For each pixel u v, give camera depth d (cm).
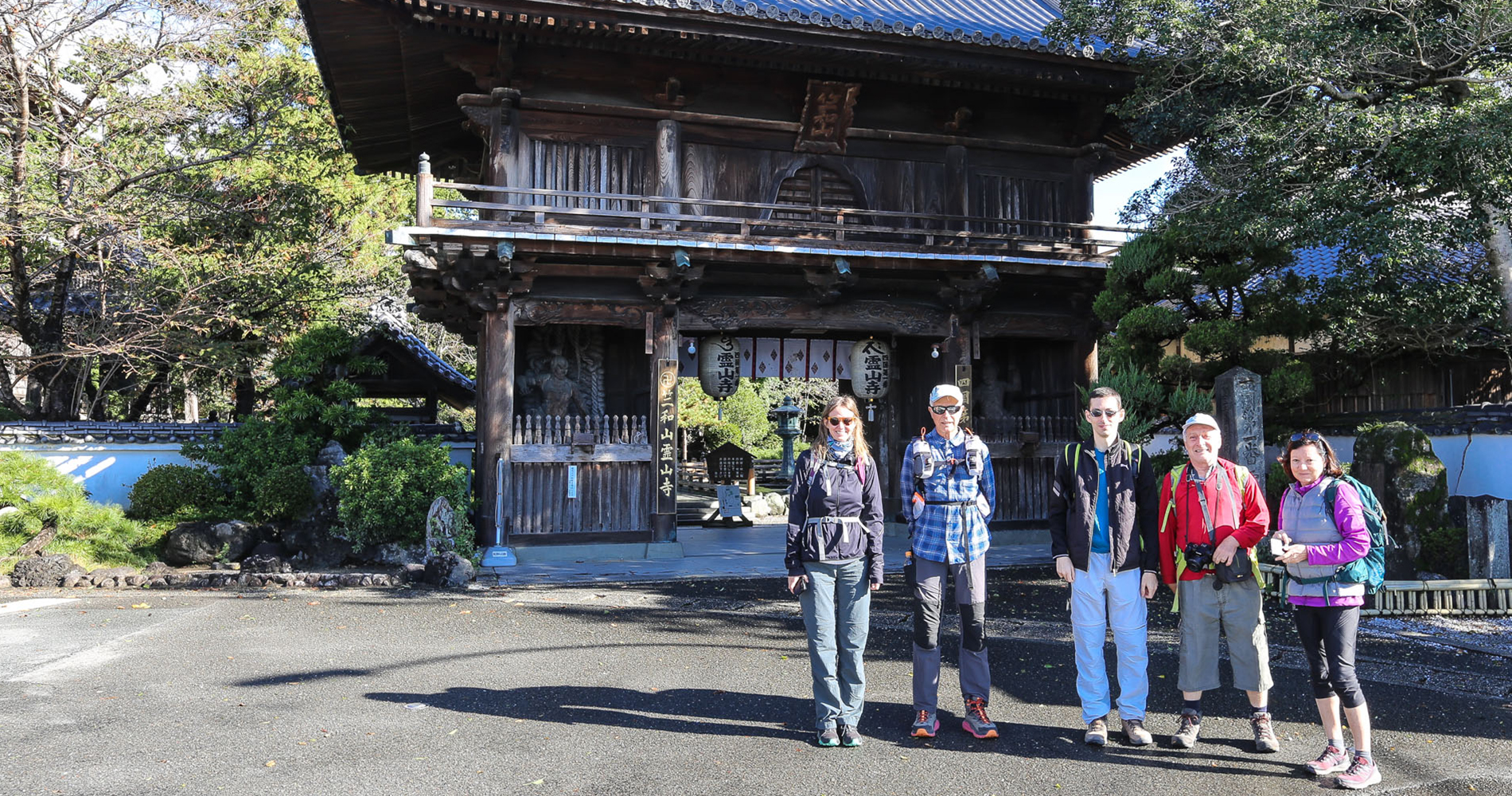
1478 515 834
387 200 1997
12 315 1691
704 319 1288
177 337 1672
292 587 974
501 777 429
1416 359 1394
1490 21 988
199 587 969
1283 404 1113
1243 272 1136
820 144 1333
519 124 1217
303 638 717
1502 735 500
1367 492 439
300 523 1177
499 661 647
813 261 1252
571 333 1323
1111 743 482
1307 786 427
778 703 553
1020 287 1413
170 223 1756
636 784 421
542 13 1066
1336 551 428
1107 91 1340
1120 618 483
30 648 673
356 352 1797
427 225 1105
